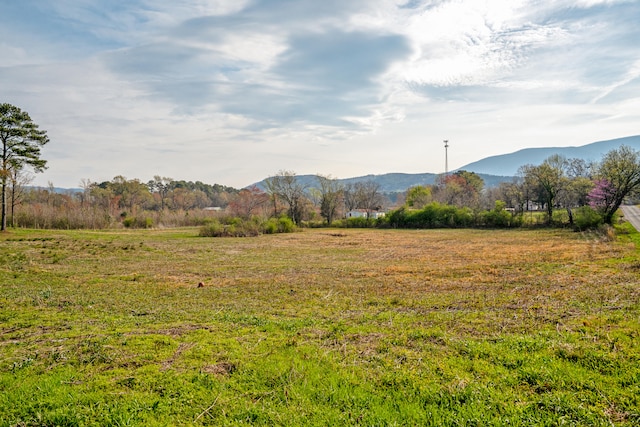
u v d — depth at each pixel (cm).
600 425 407
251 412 456
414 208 6406
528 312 881
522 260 2077
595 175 5181
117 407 466
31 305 1095
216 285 1505
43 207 5509
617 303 918
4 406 471
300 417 444
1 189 4584
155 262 2325
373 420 435
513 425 417
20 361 614
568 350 586
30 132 4369
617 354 559
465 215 5566
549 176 5188
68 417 443
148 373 563
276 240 4041
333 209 6662
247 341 713
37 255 2489
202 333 769
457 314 898
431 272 1745
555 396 462
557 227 4800
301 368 570
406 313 952
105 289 1407
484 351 612
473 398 471
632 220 4794
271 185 6669
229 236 4544
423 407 461
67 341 718
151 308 1072
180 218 6956
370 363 590
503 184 7819
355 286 1427
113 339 719
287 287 1434
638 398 448
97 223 5672
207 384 526
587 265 1739
